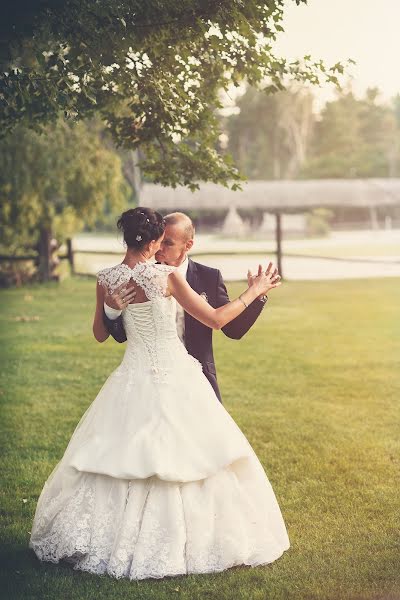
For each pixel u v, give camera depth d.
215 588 3.56
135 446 3.64
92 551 3.65
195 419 3.77
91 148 17.14
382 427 6.51
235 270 21.81
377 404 7.30
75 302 15.01
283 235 48.28
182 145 5.39
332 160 64.31
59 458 5.71
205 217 57.72
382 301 14.91
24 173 16.31
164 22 4.62
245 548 3.71
